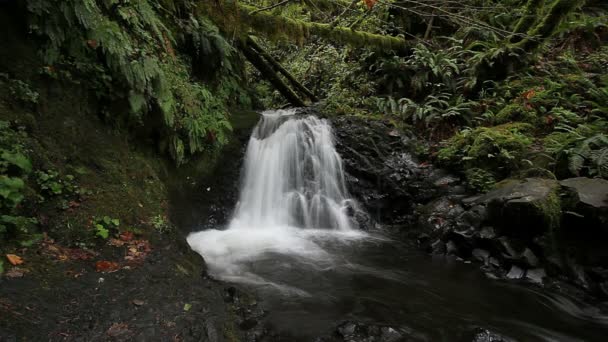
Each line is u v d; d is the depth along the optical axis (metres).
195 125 5.56
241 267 4.67
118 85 4.71
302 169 7.22
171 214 5.03
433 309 3.95
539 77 7.93
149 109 5.06
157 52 5.42
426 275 4.83
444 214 5.95
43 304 2.64
